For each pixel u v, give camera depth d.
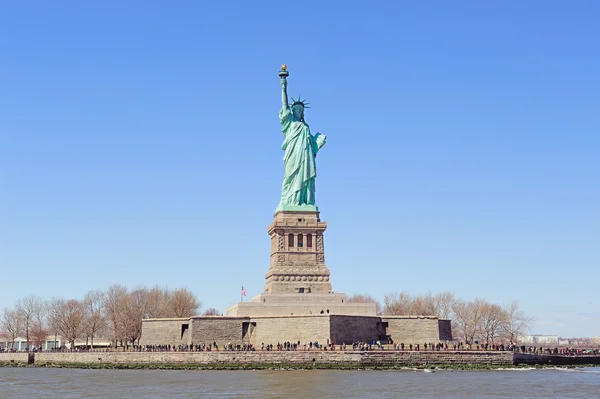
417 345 185.12
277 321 197.50
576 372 170.38
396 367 178.00
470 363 183.50
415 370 172.25
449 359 182.12
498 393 124.81
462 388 131.75
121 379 155.25
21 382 151.38
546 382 142.75
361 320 197.12
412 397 119.06
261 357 181.88
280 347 187.12
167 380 150.50
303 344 191.50
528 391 127.94
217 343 198.75
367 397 118.75
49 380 155.50
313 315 192.38
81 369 195.00
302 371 170.12
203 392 127.06
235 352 183.25
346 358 177.38
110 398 120.75
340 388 131.38
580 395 122.62
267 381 144.88
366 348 182.12
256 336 199.75
